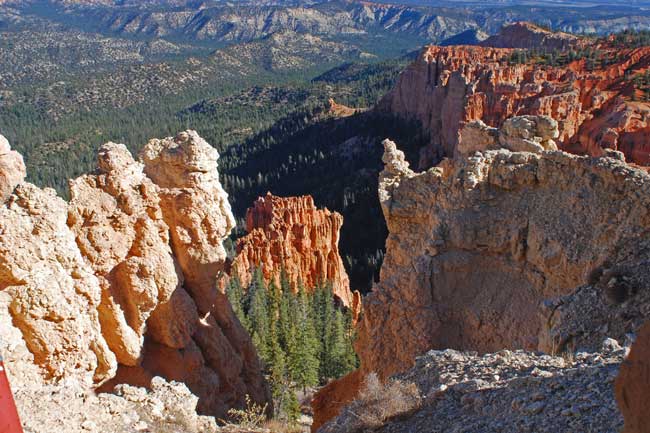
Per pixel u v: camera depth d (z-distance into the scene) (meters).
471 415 16.45
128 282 25.11
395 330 28.06
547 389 16.03
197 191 26.98
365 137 167.75
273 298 62.28
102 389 24.41
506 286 26.97
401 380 19.97
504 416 15.71
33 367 21.69
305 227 77.50
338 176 148.12
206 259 27.92
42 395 19.17
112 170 25.20
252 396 30.73
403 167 31.00
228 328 30.34
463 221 27.72
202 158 26.92
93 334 23.91
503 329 26.30
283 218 80.06
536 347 24.14
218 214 27.78
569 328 21.73
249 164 195.00
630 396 9.88
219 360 28.30
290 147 193.50
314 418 31.50
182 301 26.84
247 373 31.20
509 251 27.45
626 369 10.02
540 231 26.03
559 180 26.58
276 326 55.06
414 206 29.94
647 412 9.48
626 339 19.14
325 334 57.91
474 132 32.69
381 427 17.34
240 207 155.25
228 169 196.00
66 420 17.95
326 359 54.69
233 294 61.38
